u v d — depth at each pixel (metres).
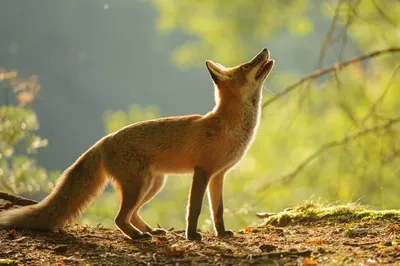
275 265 6.27
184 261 6.62
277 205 19.08
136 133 8.20
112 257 6.89
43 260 6.77
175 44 68.19
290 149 22.30
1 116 12.29
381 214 8.27
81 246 7.42
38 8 63.75
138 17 67.50
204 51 32.91
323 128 20.86
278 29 30.81
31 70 61.34
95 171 8.23
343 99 16.48
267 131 22.27
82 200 8.23
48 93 61.41
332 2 16.98
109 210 17.55
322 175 19.88
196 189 8.05
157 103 66.50
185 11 30.83
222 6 30.17
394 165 17.14
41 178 12.23
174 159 8.23
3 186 11.95
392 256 6.34
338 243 7.12
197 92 67.81
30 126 12.65
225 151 8.16
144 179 8.14
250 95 8.42
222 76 8.30
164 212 23.38
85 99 62.59
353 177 16.53
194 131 8.15
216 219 8.27
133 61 66.38
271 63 8.65
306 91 15.81
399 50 14.82
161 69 67.81
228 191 21.52
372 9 19.22
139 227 8.55
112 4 66.69
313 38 48.25
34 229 8.10
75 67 64.12
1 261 6.59
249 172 22.73
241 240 7.76
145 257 6.86
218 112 8.26
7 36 62.22
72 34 64.75
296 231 8.12
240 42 31.22
